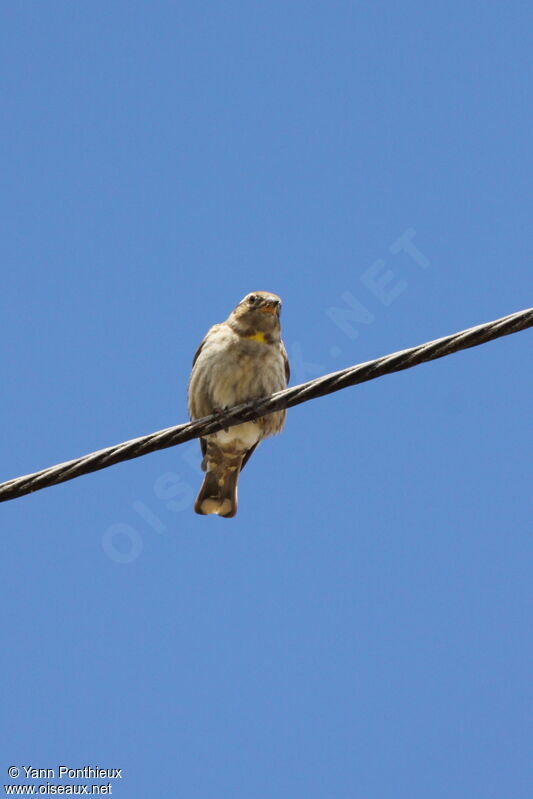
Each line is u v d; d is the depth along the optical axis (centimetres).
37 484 1116
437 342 1080
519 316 1048
